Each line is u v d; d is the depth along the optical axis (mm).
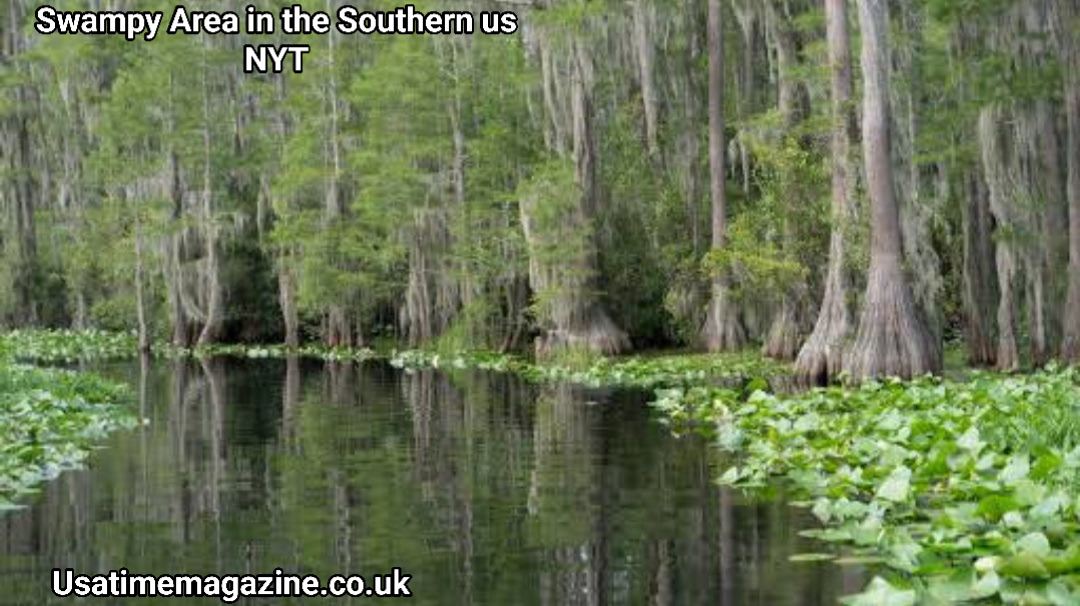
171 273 34625
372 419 14539
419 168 31078
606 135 28062
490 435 12695
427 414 15039
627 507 8461
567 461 10672
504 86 29891
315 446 12039
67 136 40312
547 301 25344
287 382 21109
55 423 13625
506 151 29094
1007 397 12070
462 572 6711
